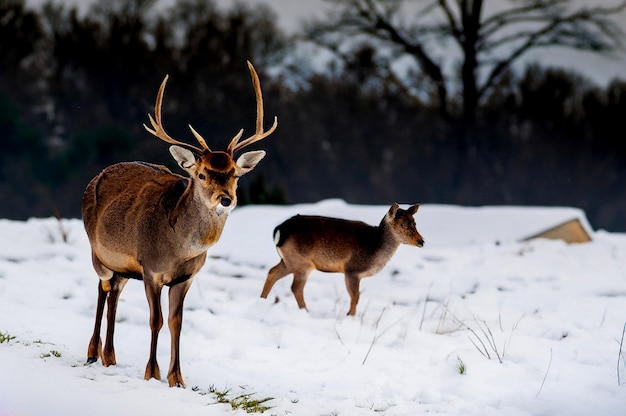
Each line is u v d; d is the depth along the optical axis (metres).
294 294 20.45
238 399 13.45
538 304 20.66
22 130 73.56
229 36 81.94
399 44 79.56
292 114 79.81
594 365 15.73
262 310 19.42
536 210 31.12
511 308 20.31
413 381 14.81
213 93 77.62
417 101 82.06
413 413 13.30
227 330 17.59
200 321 18.05
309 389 14.40
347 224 20.55
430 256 26.84
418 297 21.75
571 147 84.69
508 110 84.19
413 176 81.88
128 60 79.69
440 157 81.75
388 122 82.75
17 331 16.00
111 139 73.75
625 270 24.75
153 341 13.83
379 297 21.69
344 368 15.48
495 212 31.08
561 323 18.52
